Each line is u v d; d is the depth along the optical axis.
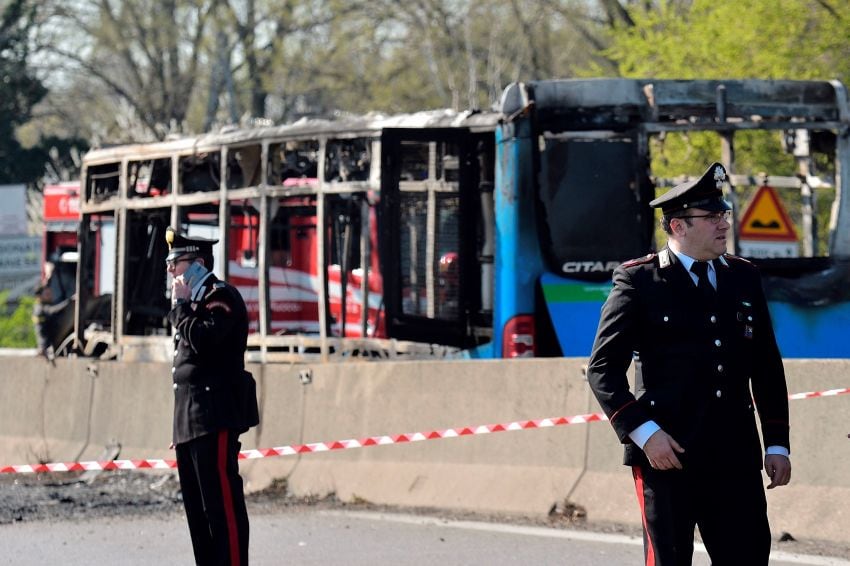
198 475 18.08
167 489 30.06
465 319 32.59
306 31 106.19
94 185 44.66
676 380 12.84
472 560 20.67
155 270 42.50
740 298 12.98
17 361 37.88
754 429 12.99
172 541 23.25
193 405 18.03
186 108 110.94
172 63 110.88
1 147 107.94
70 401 35.84
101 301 46.50
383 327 36.56
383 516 25.47
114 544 23.03
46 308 58.16
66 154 108.50
